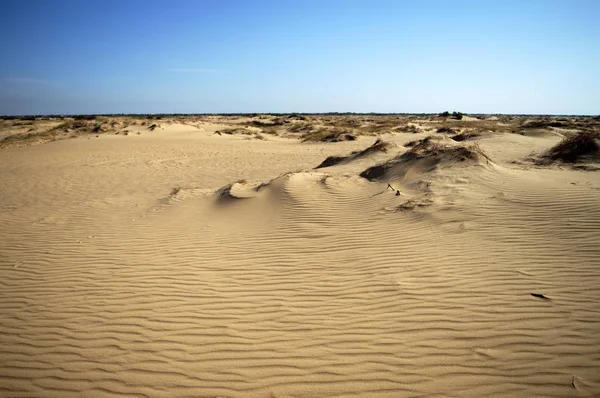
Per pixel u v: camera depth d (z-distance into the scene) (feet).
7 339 13.70
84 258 21.25
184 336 13.42
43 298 16.74
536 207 22.31
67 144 92.22
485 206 23.18
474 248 18.54
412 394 10.22
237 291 16.55
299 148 87.61
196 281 17.72
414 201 25.27
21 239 24.85
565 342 11.72
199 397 10.58
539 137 71.15
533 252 17.57
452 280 15.88
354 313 14.24
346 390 10.51
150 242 23.44
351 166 43.04
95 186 42.80
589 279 15.05
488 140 63.00
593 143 38.27
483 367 11.00
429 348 11.98
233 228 25.03
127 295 16.66
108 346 13.06
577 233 18.84
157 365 11.98
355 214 25.07
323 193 29.09
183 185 42.83
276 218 25.71
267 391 10.64
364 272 17.40
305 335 13.10
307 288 16.40
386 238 20.95
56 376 11.70
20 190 40.88
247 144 99.04
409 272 16.93
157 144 94.12
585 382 10.16
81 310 15.55
